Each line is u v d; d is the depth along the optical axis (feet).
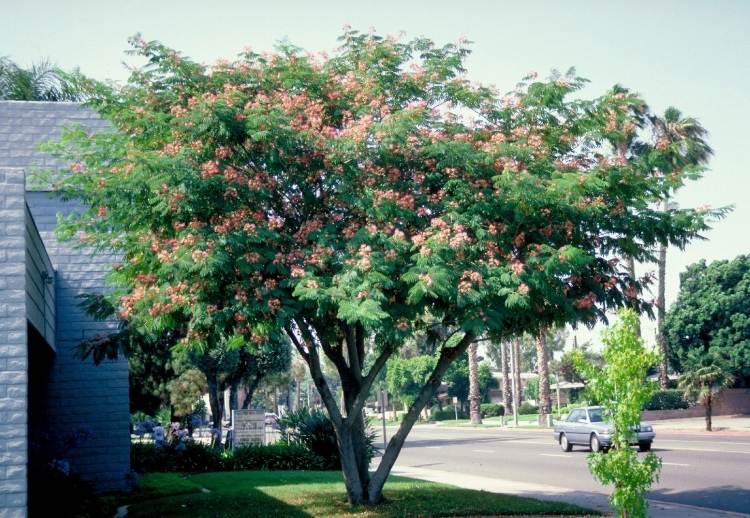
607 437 92.48
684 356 185.57
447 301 40.37
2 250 31.35
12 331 30.86
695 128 146.61
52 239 59.11
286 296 39.99
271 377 155.74
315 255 39.78
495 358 411.95
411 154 43.68
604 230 45.68
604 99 47.06
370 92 46.32
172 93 44.86
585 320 45.34
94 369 59.21
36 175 50.29
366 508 48.16
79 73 46.50
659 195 46.47
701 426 145.18
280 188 44.06
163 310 41.47
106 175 41.63
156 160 39.09
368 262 37.55
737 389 179.73
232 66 46.29
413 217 41.42
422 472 79.92
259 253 40.27
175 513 48.24
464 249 39.93
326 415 86.99
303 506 49.47
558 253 40.27
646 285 47.42
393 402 291.17
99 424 58.80
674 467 72.18
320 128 44.37
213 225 40.32
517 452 104.58
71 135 45.39
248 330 42.88
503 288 39.37
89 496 48.91
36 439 53.57
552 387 284.82
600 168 44.47
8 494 29.60
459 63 48.19
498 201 41.70
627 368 31.99
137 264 44.93
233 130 41.45
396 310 39.78
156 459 81.10
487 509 47.37
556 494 57.93
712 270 183.11
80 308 59.06
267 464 83.51
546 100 45.98
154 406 135.74
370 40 48.83
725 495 54.08
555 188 40.73
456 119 46.11
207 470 81.66
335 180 42.57
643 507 31.78
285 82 45.52
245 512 47.42
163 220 41.19
